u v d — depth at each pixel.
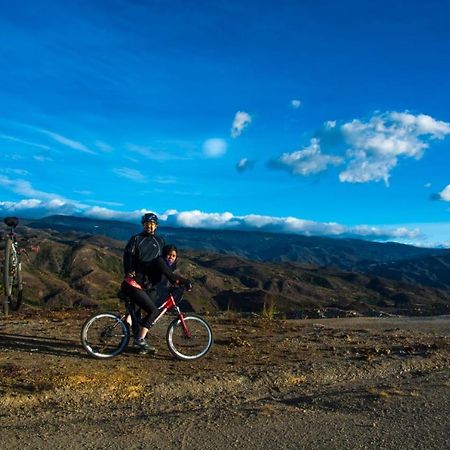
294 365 7.77
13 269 10.12
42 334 9.02
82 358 7.49
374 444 4.80
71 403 5.88
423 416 5.63
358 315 16.91
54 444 4.69
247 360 7.98
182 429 5.09
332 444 4.79
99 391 6.20
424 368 8.30
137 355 7.87
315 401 6.20
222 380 6.84
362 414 5.69
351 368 7.80
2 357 7.30
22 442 4.73
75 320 10.84
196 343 8.13
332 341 9.89
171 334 7.85
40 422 5.30
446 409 5.90
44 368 6.78
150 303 7.75
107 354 7.61
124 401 6.06
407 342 10.05
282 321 12.71
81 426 5.16
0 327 9.51
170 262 8.06
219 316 13.69
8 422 5.27
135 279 7.75
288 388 6.94
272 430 5.11
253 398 6.41
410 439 4.94
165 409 5.84
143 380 6.63
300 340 9.85
